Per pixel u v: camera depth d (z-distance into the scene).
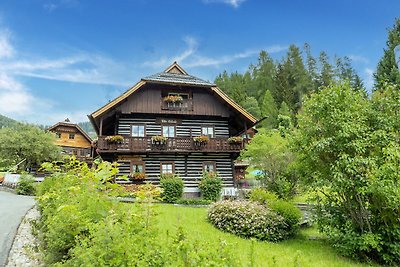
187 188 21.88
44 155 34.47
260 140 19.02
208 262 3.03
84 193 5.55
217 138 22.34
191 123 23.73
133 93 22.12
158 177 21.23
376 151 8.95
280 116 54.91
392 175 8.08
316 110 9.75
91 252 3.63
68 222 4.88
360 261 8.65
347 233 8.86
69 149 42.59
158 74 24.58
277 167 18.12
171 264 3.23
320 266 7.82
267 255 8.23
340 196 9.24
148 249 3.58
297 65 79.19
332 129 9.48
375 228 8.97
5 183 27.16
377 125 9.33
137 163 21.77
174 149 21.53
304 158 10.16
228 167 23.23
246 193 19.78
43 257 5.44
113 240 3.69
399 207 8.35
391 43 58.06
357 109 9.52
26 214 12.34
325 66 77.25
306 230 12.31
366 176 8.41
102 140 20.69
